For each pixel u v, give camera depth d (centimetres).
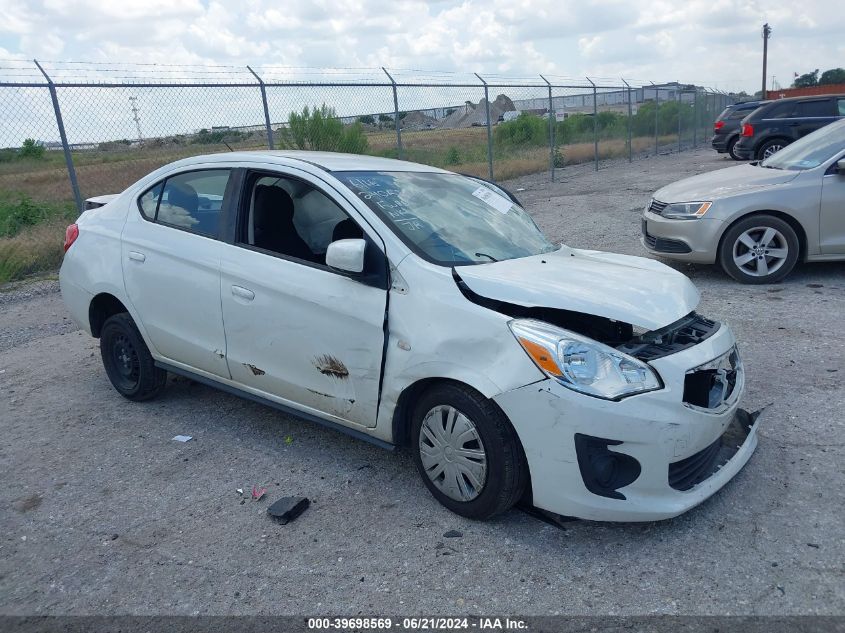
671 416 298
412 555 310
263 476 387
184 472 395
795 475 354
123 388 495
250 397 416
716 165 2014
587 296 322
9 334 684
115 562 314
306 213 386
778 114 1747
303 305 367
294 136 1287
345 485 373
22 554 323
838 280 715
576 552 306
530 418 298
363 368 348
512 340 304
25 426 466
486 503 319
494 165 1816
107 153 977
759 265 711
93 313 495
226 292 402
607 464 298
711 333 347
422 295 331
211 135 1073
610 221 1142
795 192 687
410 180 418
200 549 321
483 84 1570
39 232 1029
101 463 409
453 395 320
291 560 310
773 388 459
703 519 324
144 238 451
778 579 280
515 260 372
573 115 2238
